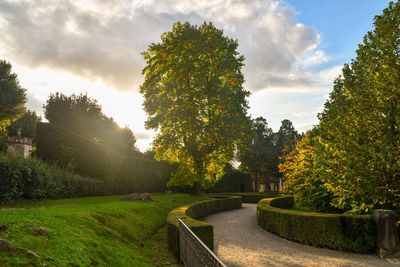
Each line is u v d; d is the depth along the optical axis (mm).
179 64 24750
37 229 5496
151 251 8625
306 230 10297
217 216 20594
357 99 9227
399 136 8453
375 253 8727
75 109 37719
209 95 24828
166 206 18734
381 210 8805
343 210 13117
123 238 8336
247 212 23656
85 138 26609
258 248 9852
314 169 11273
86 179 22391
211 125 24594
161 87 26859
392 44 9070
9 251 4219
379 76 8984
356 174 8758
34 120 57844
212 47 25578
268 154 60594
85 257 5176
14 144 43000
